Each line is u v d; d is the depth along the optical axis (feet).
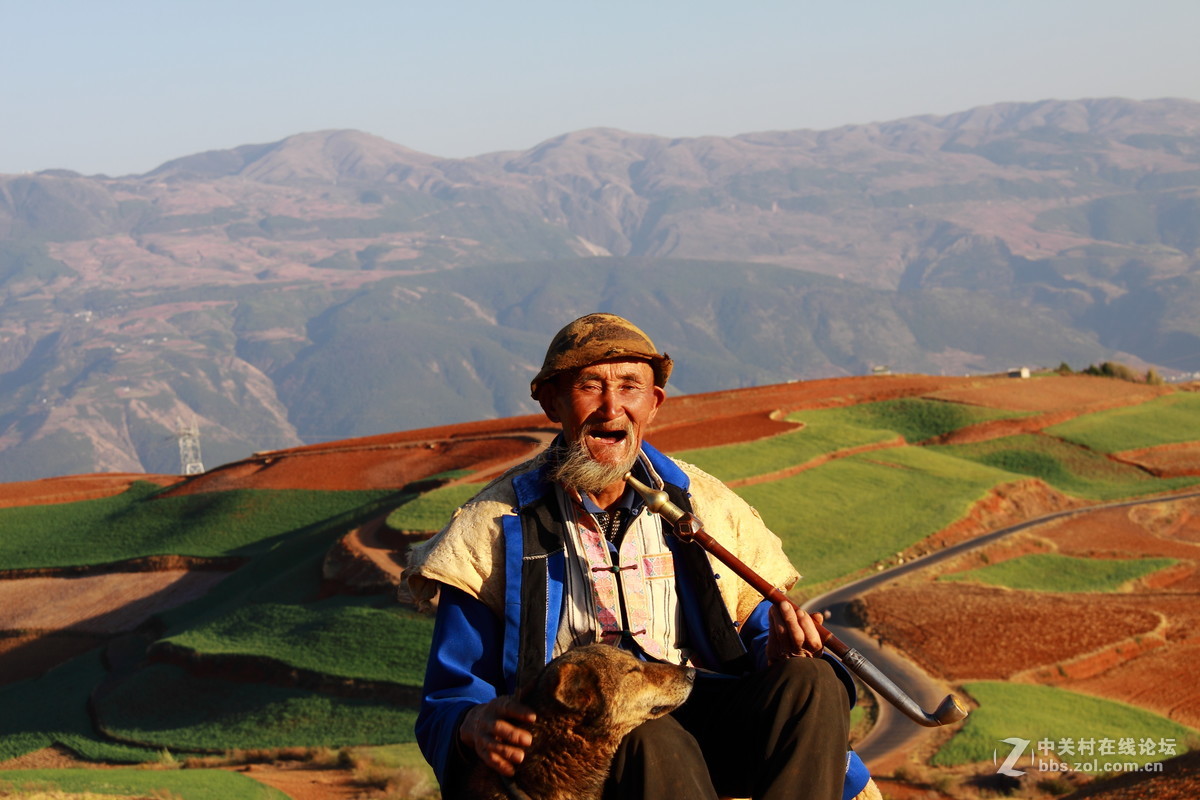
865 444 285.43
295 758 145.69
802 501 243.19
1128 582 208.54
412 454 280.51
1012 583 207.00
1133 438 318.86
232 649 183.21
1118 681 152.56
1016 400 345.92
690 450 268.82
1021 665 155.84
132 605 231.09
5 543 270.46
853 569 209.56
